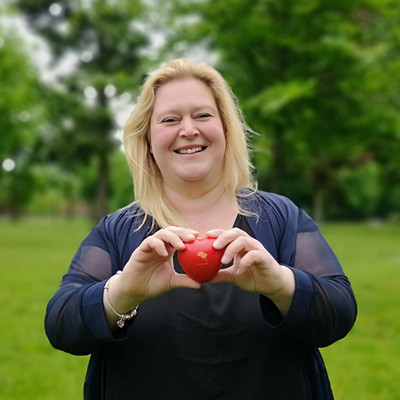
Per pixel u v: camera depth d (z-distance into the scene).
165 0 10.16
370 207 49.56
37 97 21.98
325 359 5.42
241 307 1.83
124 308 1.69
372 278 10.77
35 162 25.19
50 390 4.68
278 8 8.88
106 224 2.02
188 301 1.85
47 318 1.79
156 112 1.96
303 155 11.05
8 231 29.61
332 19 8.78
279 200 2.04
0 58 18.55
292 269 1.71
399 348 5.80
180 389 1.81
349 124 9.03
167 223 1.95
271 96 8.25
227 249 1.60
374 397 4.44
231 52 9.45
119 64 24.16
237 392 1.80
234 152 2.01
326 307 1.68
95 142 23.94
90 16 23.38
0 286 9.94
